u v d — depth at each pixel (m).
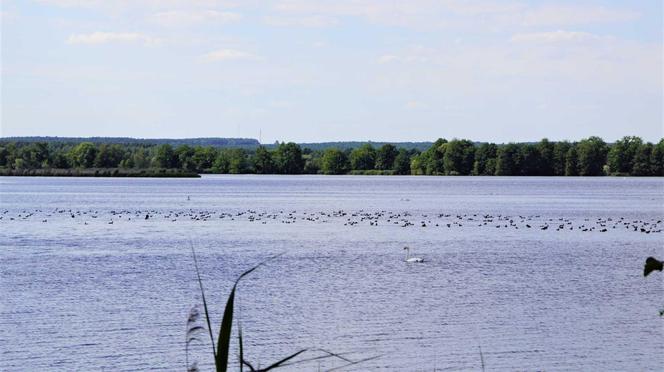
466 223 142.38
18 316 58.28
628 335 54.50
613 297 67.38
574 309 62.31
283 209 179.75
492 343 52.31
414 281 74.81
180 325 55.59
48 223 137.50
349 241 110.81
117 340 51.75
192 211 170.38
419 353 49.81
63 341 51.56
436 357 48.91
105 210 171.25
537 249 101.56
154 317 58.06
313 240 111.88
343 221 146.00
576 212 174.50
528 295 68.00
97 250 97.56
